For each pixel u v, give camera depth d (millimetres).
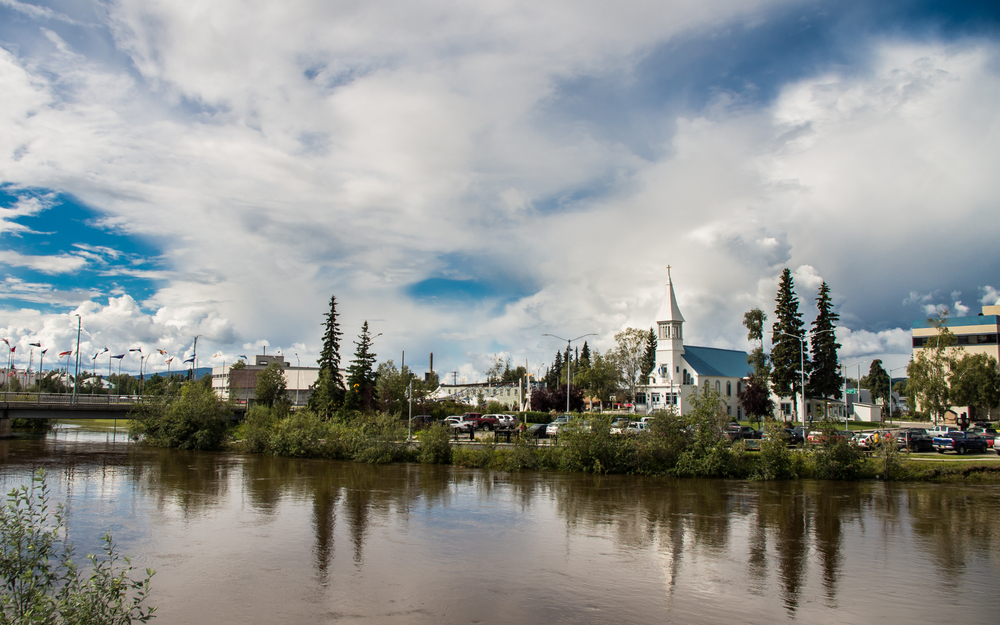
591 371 100688
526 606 16750
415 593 17734
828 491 34281
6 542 9688
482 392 123562
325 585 18438
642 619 15875
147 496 33094
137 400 70625
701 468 39031
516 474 41094
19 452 57531
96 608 9414
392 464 47281
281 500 31859
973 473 38156
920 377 80812
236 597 17375
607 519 27281
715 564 20656
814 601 17250
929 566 20500
